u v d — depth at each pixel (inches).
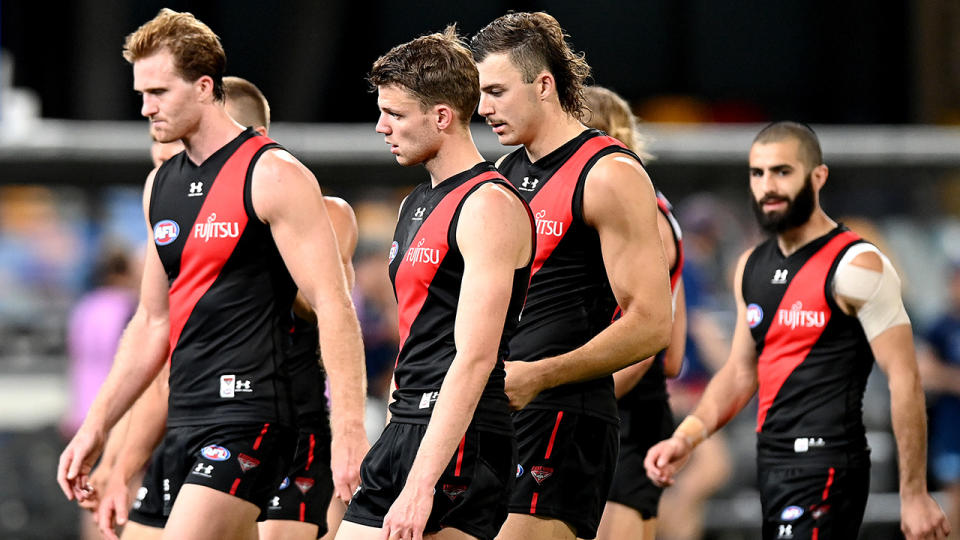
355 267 1248.2
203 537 561.9
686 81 2760.8
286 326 590.9
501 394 507.5
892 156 1266.0
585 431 587.8
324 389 682.2
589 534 594.9
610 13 2741.1
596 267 591.5
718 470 1154.7
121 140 1224.2
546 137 592.1
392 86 500.7
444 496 490.0
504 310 482.3
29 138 1211.2
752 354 718.5
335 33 2532.0
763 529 697.6
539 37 580.4
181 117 572.7
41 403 1245.7
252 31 2640.3
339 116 2696.9
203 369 580.1
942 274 1309.1
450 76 499.2
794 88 2785.4
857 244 680.4
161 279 604.7
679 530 1147.3
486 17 2728.8
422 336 506.9
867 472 679.1
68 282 1336.1
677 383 1127.6
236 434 572.4
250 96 688.4
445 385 474.9
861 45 2701.8
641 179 580.4
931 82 2529.5
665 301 575.8
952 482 1119.0
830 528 669.3
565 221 584.4
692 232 1269.7
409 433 501.4
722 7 2763.3
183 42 569.6
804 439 677.9
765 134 693.9
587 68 601.6
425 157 508.1
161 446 615.5
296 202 565.3
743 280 715.4
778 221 687.1
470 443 493.0
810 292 680.4
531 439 583.5
